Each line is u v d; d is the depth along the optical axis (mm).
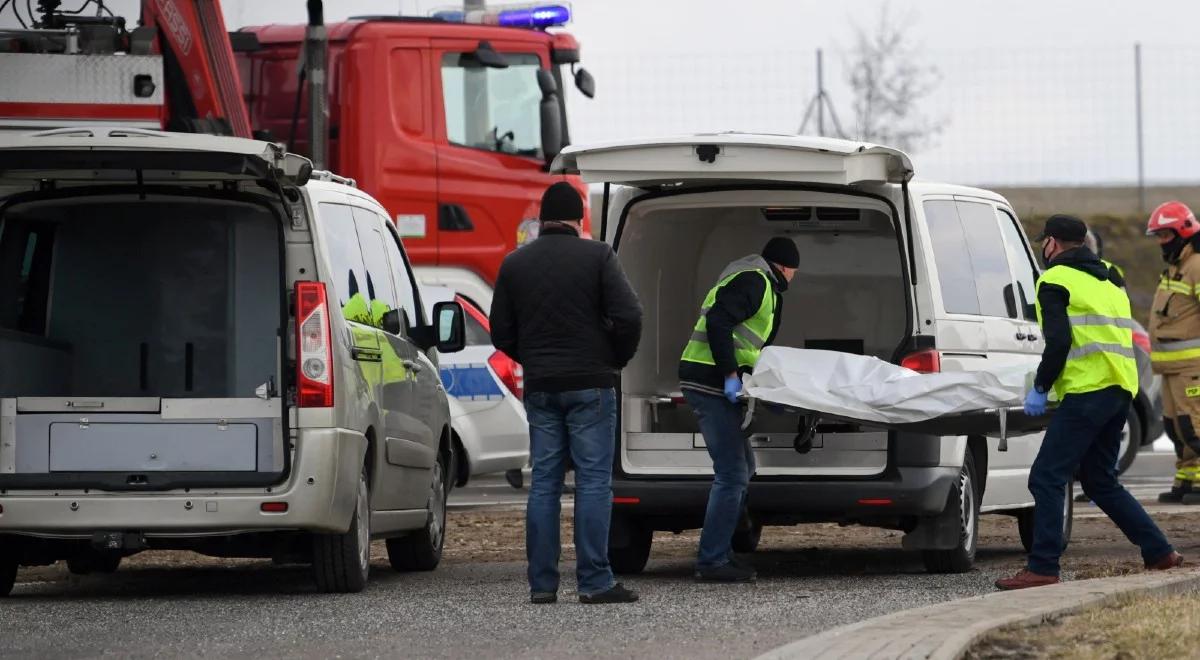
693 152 28391
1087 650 19125
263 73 51375
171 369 27797
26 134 25266
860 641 19109
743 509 28188
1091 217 98188
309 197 26328
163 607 24984
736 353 27688
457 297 43469
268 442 25984
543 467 25047
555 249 25000
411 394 29875
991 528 38281
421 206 49656
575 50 51812
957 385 26703
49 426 26094
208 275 27844
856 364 27391
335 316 26156
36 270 27750
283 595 26688
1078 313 26141
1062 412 26203
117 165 24953
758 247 32438
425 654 20250
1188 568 27016
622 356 25031
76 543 27125
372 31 49312
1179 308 44062
